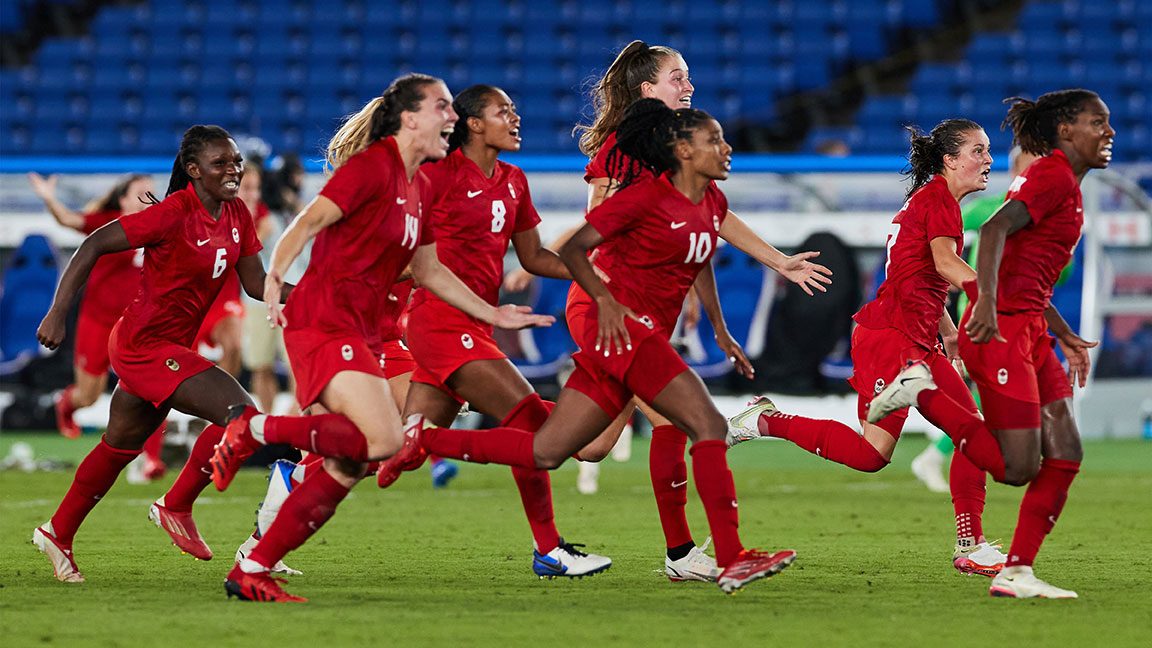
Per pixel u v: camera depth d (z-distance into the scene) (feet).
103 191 166.50
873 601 58.95
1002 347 60.90
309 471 66.33
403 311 77.25
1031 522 60.75
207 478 67.05
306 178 160.25
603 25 262.26
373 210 56.39
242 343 136.67
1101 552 77.10
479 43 259.80
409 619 53.21
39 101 252.01
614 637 49.42
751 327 165.78
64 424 135.95
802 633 50.44
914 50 262.88
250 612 54.80
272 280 53.78
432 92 57.77
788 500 108.27
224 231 65.77
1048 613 55.42
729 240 68.33
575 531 87.71
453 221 65.10
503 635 49.75
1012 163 99.14
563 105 252.62
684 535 66.33
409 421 61.26
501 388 64.69
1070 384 62.39
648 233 59.67
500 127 65.31
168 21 261.24
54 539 64.90
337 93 253.65
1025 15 261.03
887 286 71.92
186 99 252.83
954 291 149.28
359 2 264.11
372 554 75.87
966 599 59.62
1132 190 164.96
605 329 58.65
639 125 60.49
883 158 162.50
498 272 67.05
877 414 67.41
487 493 113.70
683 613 55.26
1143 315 170.91
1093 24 260.42
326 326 56.80
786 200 170.60
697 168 59.41
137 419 65.51
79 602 57.62
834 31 263.70
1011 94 253.24
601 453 69.72
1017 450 60.59
